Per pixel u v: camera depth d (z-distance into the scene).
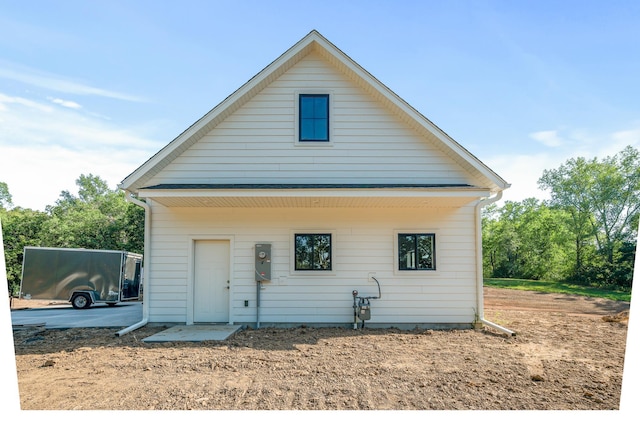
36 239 30.20
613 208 31.03
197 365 6.84
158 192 9.11
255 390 5.58
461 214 10.66
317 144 10.62
